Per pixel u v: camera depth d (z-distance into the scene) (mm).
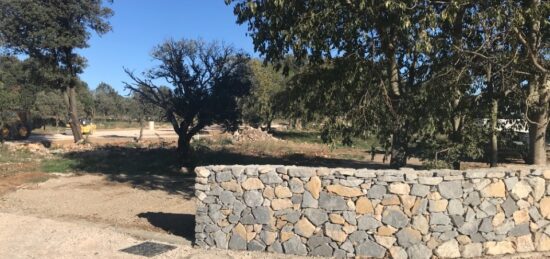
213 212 7387
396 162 9094
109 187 13852
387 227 6625
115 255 7109
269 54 9031
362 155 22984
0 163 19609
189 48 17594
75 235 8164
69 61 30844
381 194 6652
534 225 6727
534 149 8891
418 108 8516
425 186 6566
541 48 8391
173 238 8000
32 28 29016
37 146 26469
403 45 8727
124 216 9906
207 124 18188
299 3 8438
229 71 17766
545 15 7852
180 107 17719
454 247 6555
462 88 8469
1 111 29797
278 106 11188
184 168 17562
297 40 8312
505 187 6676
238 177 7270
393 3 7312
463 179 6598
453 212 6562
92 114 62312
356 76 9125
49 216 9969
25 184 14555
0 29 28109
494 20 7617
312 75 9938
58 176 16266
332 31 8336
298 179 6988
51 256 7090
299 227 6961
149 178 15734
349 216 6754
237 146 26203
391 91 9328
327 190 6852
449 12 7508
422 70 8977
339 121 9398
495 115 8555
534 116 8805
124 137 38031
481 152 8836
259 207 7156
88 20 29859
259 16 8789
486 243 6605
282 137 36969
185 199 11891
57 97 51375
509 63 7898
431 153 8758
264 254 7016
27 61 35688
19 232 8391
